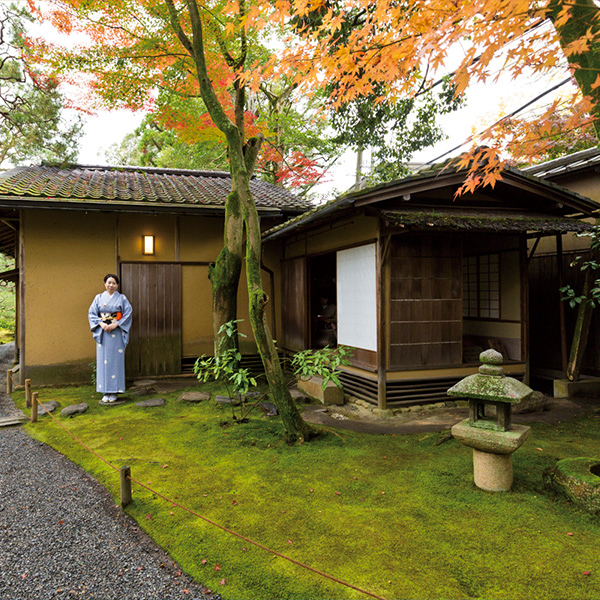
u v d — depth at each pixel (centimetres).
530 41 252
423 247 564
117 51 628
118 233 761
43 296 722
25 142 904
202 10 572
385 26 333
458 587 214
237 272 695
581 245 691
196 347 803
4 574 241
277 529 272
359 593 212
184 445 433
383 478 345
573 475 294
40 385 720
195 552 253
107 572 241
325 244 698
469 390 312
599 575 220
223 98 702
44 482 362
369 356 574
